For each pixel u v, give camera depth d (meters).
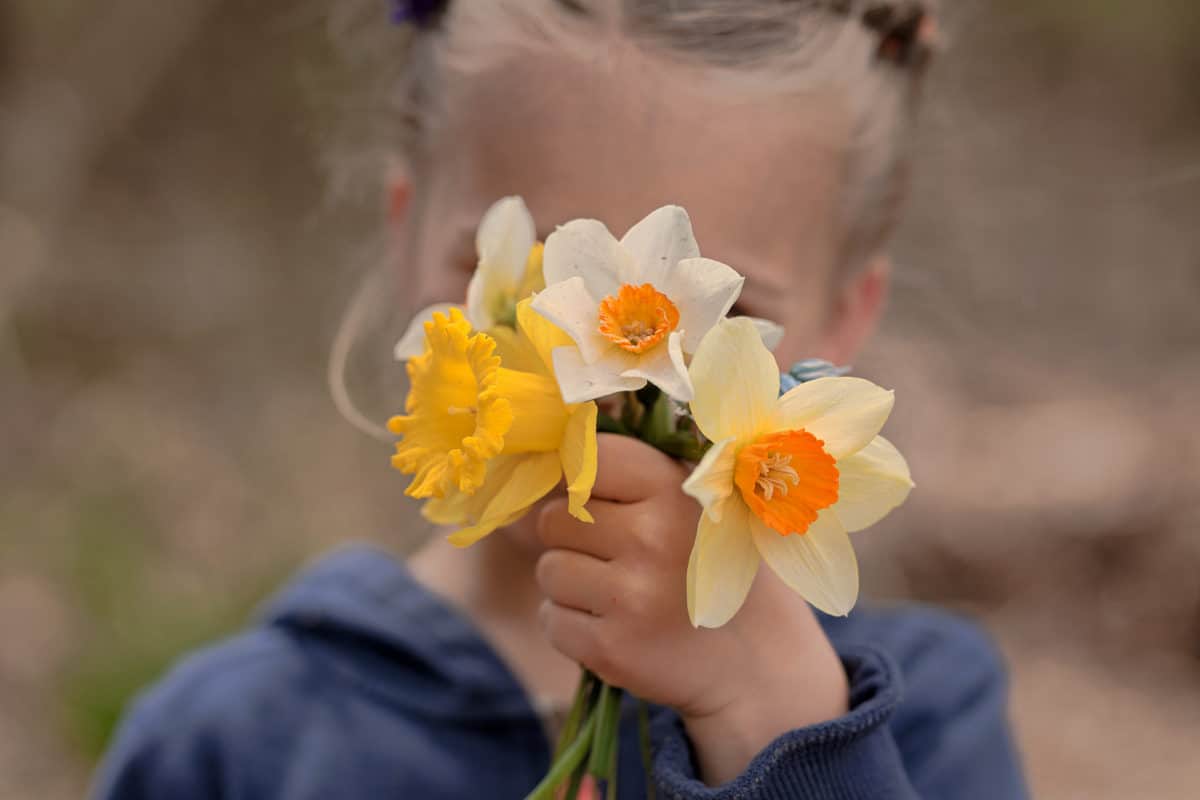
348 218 1.81
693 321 0.82
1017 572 2.83
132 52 4.20
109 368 3.77
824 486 0.81
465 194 1.00
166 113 4.40
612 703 0.87
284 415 3.64
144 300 3.98
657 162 0.96
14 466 3.23
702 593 0.81
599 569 0.86
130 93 4.22
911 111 1.12
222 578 2.80
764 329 0.84
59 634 2.53
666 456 0.87
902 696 0.90
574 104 0.97
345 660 1.06
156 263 4.10
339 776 1.03
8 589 2.65
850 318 1.09
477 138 1.00
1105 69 4.79
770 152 0.98
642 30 0.98
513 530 0.98
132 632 2.49
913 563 2.83
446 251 1.01
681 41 0.98
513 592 1.06
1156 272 4.05
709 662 0.88
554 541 0.87
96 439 3.35
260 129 4.43
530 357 0.85
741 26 0.99
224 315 4.02
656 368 0.81
